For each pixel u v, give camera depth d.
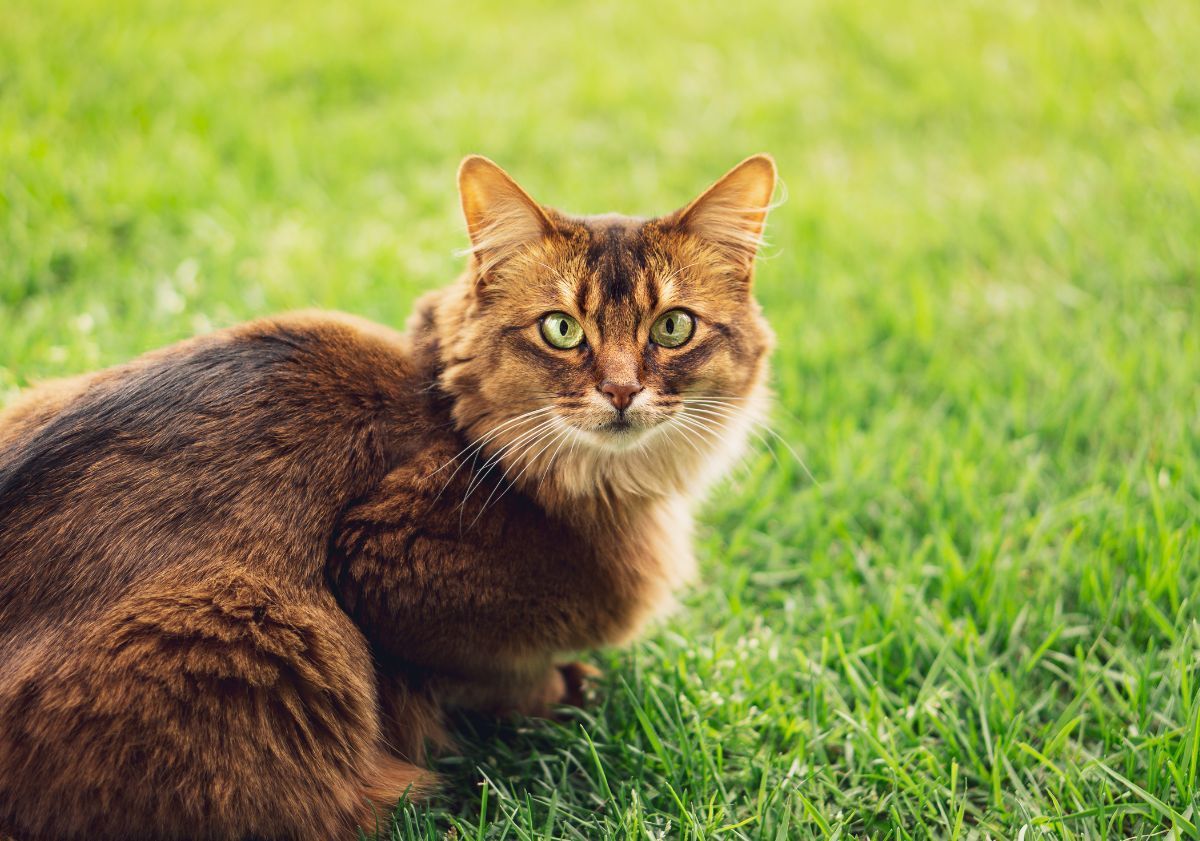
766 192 0.91
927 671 0.94
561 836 0.86
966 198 1.32
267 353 0.88
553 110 1.53
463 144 1.42
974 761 0.88
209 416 0.86
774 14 1.80
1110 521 0.99
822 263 1.24
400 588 0.86
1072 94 1.52
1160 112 1.47
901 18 1.76
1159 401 1.08
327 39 1.65
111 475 0.84
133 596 0.82
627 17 1.82
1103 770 0.86
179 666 0.81
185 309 1.13
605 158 1.44
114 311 1.14
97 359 1.06
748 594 1.00
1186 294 1.19
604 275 0.89
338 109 1.51
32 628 0.82
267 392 0.87
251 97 1.47
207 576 0.83
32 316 1.11
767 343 0.94
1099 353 1.12
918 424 1.10
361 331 0.91
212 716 0.81
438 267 1.21
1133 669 0.91
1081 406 1.09
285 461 0.86
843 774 0.89
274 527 0.84
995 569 0.97
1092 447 1.07
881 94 1.57
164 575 0.82
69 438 0.85
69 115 1.34
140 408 0.86
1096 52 1.60
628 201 1.33
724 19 1.80
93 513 0.83
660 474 0.92
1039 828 0.85
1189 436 1.04
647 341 0.90
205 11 1.69
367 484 0.87
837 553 1.02
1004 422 1.09
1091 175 1.33
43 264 1.16
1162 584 0.95
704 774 0.88
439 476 0.88
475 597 0.87
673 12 1.84
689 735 0.91
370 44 1.66
